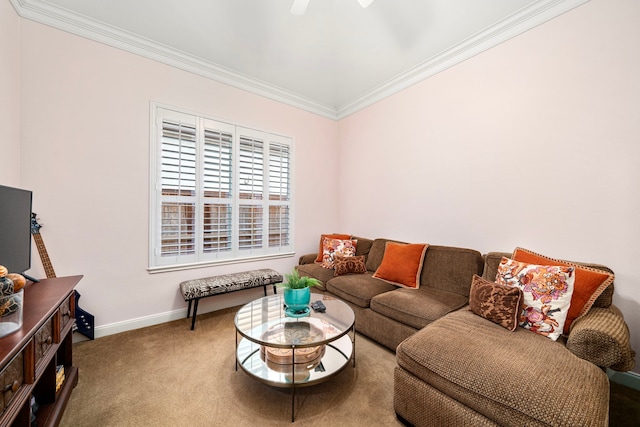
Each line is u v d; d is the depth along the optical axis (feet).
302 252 12.00
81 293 7.11
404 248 8.46
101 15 6.84
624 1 5.41
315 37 7.75
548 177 6.45
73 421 4.41
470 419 3.53
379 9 6.67
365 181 11.71
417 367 4.22
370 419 4.53
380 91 10.79
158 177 8.21
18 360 3.04
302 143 11.94
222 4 6.51
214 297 9.51
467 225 8.11
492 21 7.02
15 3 6.04
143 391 5.16
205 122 9.14
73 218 6.96
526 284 5.05
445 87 8.64
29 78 6.39
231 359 6.32
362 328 7.39
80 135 7.02
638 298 5.29
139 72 7.88
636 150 5.29
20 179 6.29
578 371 3.54
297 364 5.32
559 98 6.26
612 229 5.57
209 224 9.22
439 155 8.85
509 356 3.86
